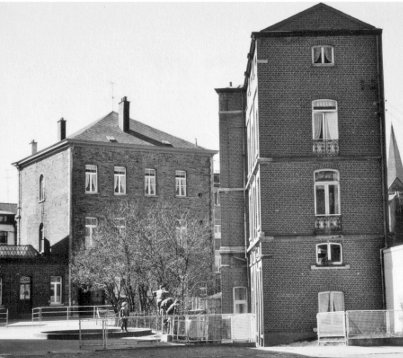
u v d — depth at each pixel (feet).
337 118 101.81
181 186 188.96
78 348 87.86
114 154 180.96
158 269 138.41
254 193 111.96
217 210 260.42
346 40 102.78
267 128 101.40
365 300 99.09
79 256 157.17
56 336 103.65
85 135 179.52
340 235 99.91
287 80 102.17
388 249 97.25
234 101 127.44
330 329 91.66
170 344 91.97
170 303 108.68
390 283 96.73
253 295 115.44
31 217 191.72
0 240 229.04
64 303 168.35
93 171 178.29
